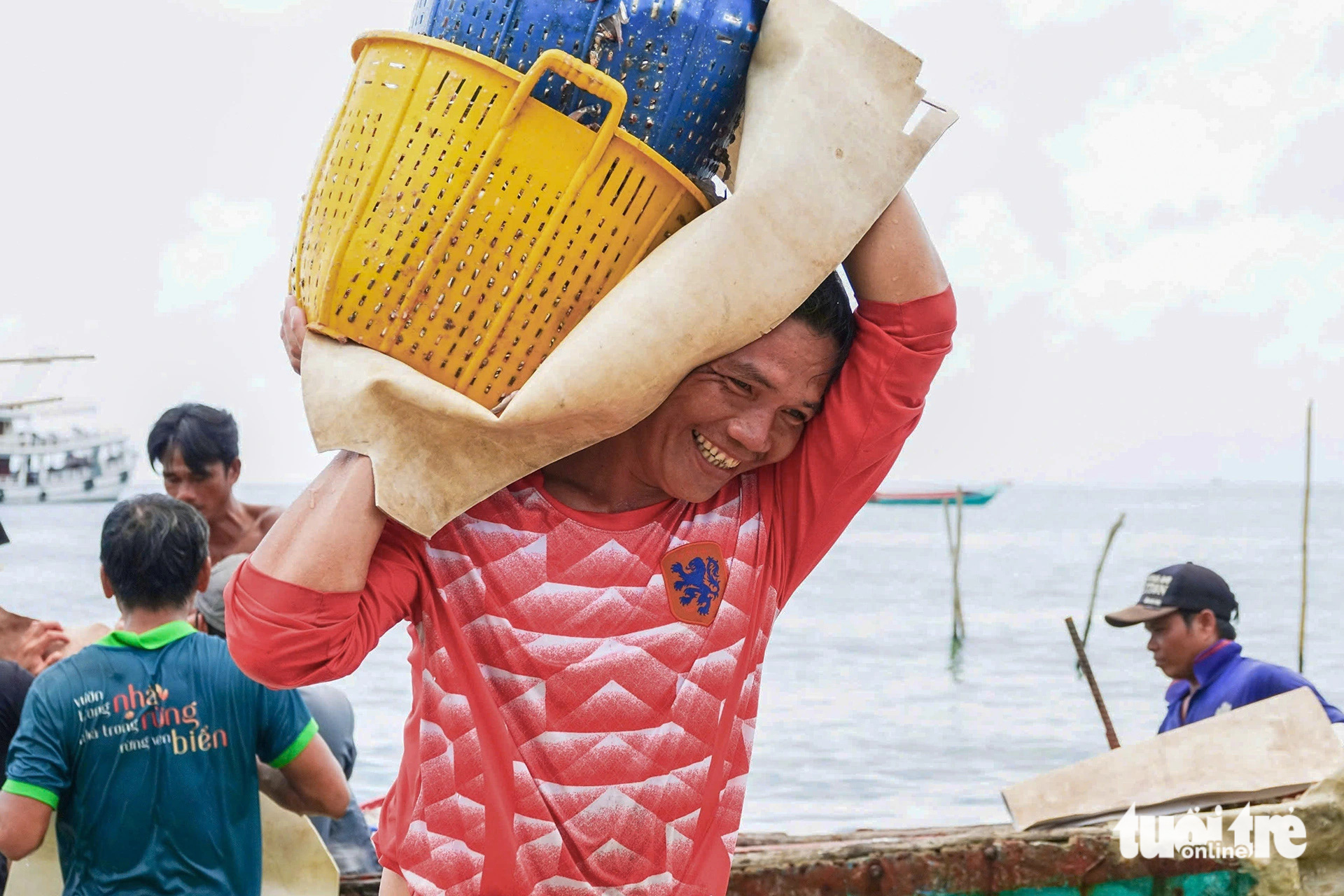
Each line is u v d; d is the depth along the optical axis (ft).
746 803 33.63
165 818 9.73
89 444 194.49
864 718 45.62
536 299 5.46
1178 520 256.73
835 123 5.48
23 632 11.79
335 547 5.47
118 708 9.71
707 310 5.37
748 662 6.31
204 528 10.40
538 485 6.03
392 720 41.39
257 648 5.45
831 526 6.66
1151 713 46.44
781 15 5.55
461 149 5.30
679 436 5.87
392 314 5.46
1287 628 75.97
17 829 9.55
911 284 5.95
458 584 5.86
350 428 5.49
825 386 6.11
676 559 6.12
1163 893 11.49
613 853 5.89
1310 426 36.55
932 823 31.48
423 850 5.82
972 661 61.36
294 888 10.48
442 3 5.57
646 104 5.43
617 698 5.88
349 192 5.50
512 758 5.77
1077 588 104.12
